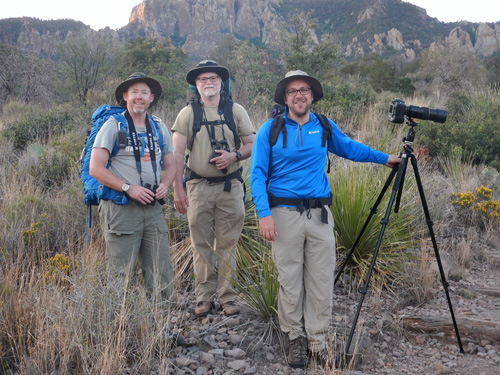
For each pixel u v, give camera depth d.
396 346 3.36
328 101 10.45
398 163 3.20
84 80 17.11
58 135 8.76
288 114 3.00
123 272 2.99
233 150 3.51
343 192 4.47
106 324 2.67
